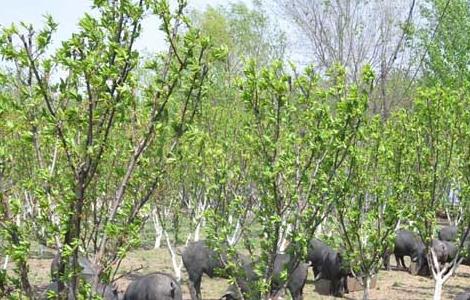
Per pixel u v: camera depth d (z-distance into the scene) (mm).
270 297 8266
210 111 14766
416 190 12938
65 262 4613
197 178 15336
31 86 4566
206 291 16266
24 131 4703
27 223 5273
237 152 12164
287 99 7719
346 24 27734
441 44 27047
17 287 4801
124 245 4836
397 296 16156
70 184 4633
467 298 12070
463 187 13305
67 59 4383
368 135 11461
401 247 19984
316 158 7852
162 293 11234
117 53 4469
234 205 9383
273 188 7820
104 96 4461
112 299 9570
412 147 12930
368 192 12031
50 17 4508
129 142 4898
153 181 5020
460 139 13180
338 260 15695
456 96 13430
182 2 4852
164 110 4836
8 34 4387
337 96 8070
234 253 8977
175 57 4867
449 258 19281
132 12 4594
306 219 8078
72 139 4449
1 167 5301
